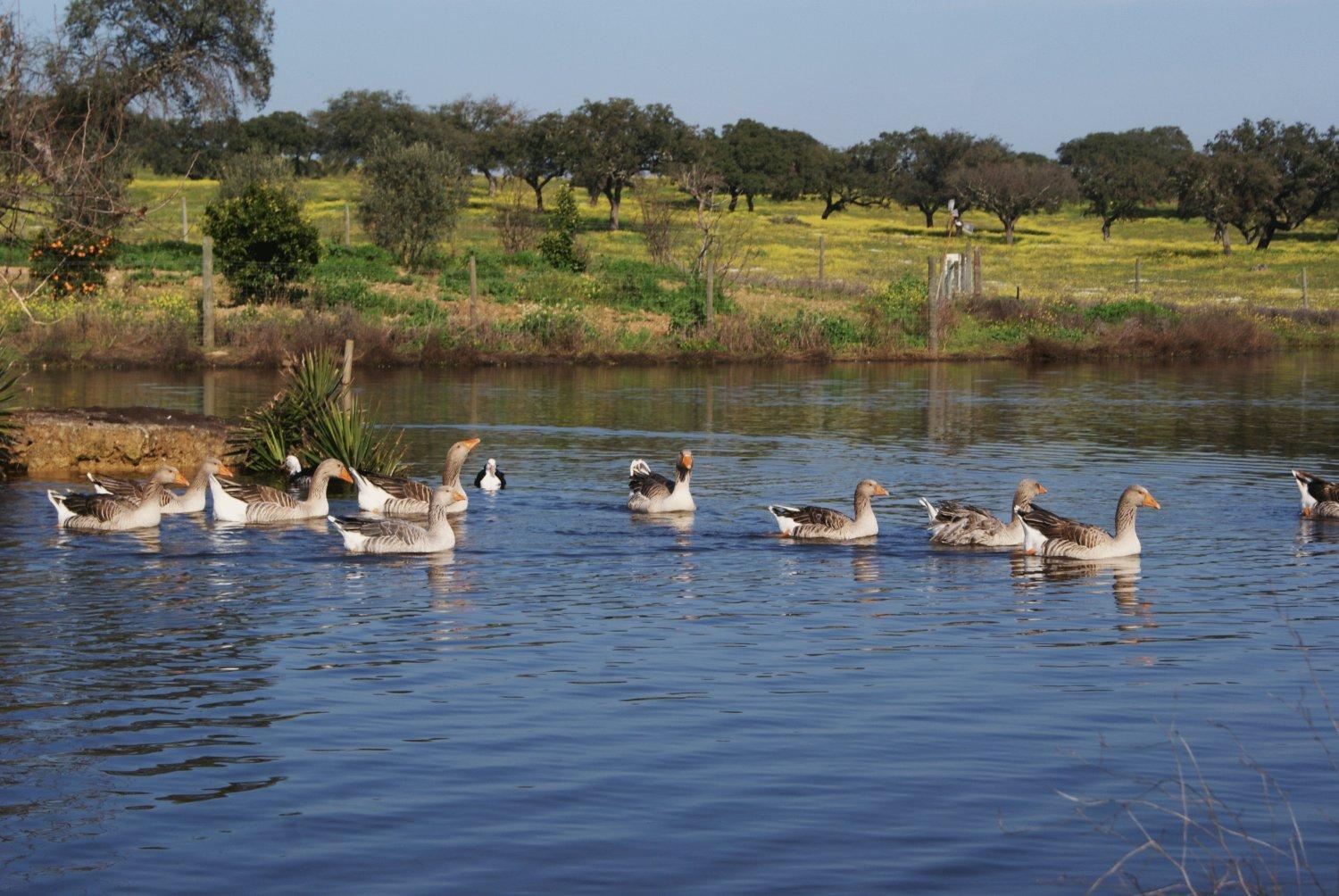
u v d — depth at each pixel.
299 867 8.10
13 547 17.97
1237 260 107.50
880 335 52.56
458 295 55.41
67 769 9.73
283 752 10.08
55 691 11.63
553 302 55.09
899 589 15.95
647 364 48.06
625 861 8.17
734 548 18.42
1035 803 9.11
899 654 12.95
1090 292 80.50
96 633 13.59
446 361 46.16
